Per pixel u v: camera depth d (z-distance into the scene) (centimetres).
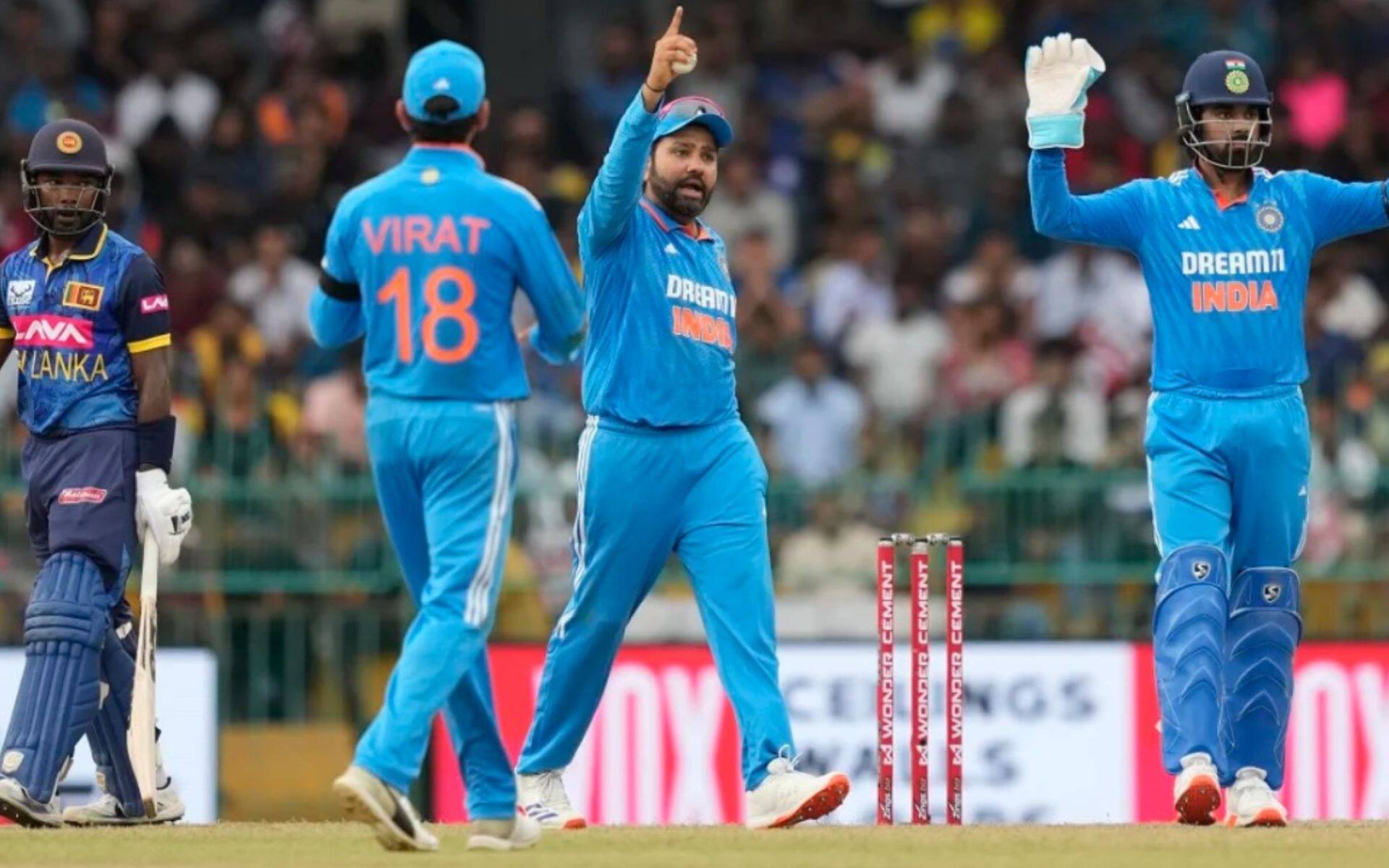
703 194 3103
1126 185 3128
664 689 4691
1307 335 6016
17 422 5038
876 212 6744
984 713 4750
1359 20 7144
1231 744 3147
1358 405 5241
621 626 3145
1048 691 4759
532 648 4769
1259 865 2584
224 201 6606
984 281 6400
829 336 6328
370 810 2533
